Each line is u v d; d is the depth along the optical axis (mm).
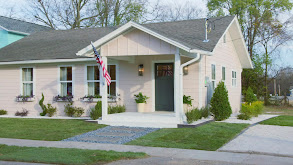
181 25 16328
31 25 25234
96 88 15750
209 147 8688
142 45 12219
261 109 16859
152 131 11180
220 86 13805
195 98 13734
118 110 14438
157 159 7434
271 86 50844
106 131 11406
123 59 14188
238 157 7594
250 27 30297
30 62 16250
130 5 30750
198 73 13672
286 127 12297
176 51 11742
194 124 11766
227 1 31438
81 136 10594
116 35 12438
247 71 29812
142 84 14812
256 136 10273
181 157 7605
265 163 7012
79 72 15969
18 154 7926
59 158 7438
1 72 17500
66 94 16281
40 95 16672
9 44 20016
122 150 8445
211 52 12180
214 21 16062
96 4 30766
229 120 13844
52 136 10609
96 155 7711
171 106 14500
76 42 18031
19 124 13250
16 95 17109
